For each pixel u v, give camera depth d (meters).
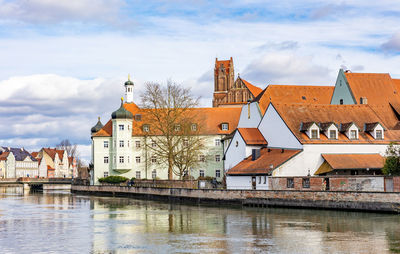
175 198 81.75
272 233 43.12
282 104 78.50
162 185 92.75
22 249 37.72
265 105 104.12
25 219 56.75
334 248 36.47
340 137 73.25
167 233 44.53
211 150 113.44
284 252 35.44
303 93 111.56
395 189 56.16
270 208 62.78
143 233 44.72
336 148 71.44
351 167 68.81
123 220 54.66
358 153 72.31
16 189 163.38
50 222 53.56
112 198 96.44
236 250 36.31
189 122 103.56
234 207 66.75
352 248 36.38
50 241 41.06
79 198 97.88
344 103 97.19
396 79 101.62
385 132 75.88
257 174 71.50
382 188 57.03
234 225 48.47
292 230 44.41
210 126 115.12
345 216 52.38
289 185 64.94
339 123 76.31
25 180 160.25
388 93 96.25
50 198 99.06
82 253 36.06
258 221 50.84
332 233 42.50
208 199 72.94
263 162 73.69
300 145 70.88
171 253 35.59
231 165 86.44
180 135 102.06
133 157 116.88
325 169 69.19
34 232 46.09
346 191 55.50
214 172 112.88
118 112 116.00
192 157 99.56
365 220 49.03
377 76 98.44
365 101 94.25
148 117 113.62
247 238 41.06
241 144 82.44
